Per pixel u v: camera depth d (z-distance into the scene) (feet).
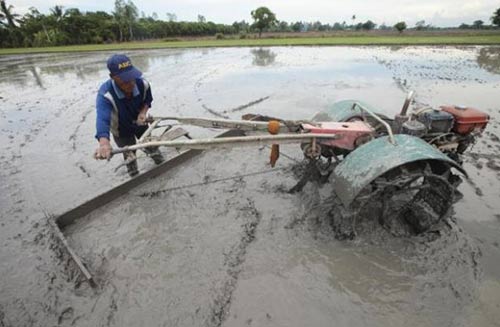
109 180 13.32
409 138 8.12
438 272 7.90
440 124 9.50
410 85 29.86
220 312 7.07
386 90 28.19
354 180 7.98
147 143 8.66
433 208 8.95
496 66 40.96
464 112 9.80
